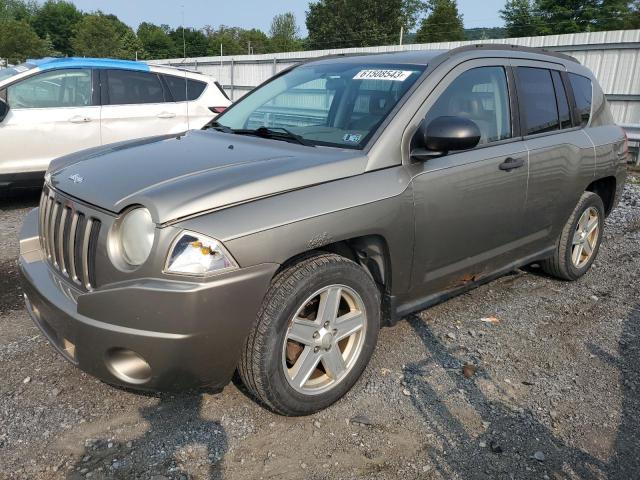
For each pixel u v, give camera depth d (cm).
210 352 242
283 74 426
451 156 330
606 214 520
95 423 273
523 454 264
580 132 446
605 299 455
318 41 5678
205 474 243
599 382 329
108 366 245
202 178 257
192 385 251
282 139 333
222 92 826
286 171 268
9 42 4656
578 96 457
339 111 343
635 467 259
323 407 287
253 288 244
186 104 777
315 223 262
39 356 331
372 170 293
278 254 250
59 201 280
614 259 563
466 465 255
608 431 284
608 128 489
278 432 272
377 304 301
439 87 331
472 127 296
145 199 238
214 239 235
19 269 303
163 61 2848
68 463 246
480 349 360
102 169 286
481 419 288
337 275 274
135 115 732
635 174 1064
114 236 244
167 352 233
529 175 381
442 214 323
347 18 5409
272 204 254
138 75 743
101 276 247
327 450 261
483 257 371
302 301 263
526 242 410
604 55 1384
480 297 447
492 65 374
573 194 438
